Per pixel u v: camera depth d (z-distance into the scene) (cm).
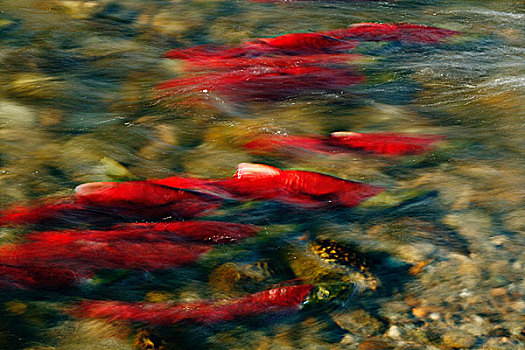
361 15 2628
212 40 2272
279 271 844
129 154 1284
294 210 1010
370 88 1767
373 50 2138
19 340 690
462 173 1141
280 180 1090
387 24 2400
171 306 759
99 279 812
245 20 2527
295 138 1375
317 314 739
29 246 886
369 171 1170
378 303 759
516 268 823
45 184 1120
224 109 1576
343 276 821
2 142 1321
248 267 849
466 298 763
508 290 775
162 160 1256
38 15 2431
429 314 735
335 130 1445
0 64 1920
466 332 702
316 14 2636
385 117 1530
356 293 782
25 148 1297
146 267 841
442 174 1142
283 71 1914
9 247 880
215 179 1152
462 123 1462
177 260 860
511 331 700
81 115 1540
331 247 888
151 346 684
